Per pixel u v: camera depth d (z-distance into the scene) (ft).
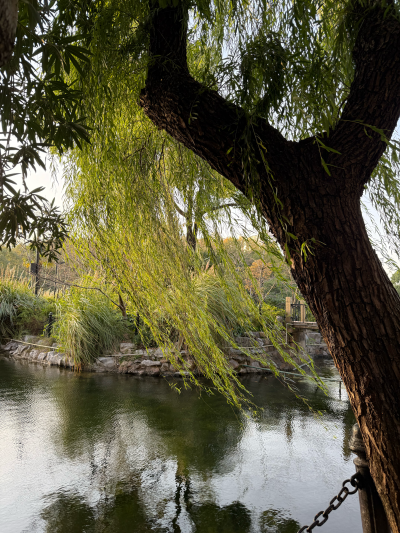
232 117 5.11
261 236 7.14
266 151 4.85
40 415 16.08
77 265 10.43
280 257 6.90
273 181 4.82
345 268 4.46
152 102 5.55
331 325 4.50
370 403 4.20
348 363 4.39
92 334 25.70
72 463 11.60
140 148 8.71
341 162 4.72
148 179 8.67
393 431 4.05
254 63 5.99
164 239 8.92
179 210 9.01
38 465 11.41
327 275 4.49
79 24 5.49
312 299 4.73
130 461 11.80
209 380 23.11
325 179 4.71
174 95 5.28
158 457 12.12
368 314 4.34
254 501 9.60
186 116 5.20
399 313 4.45
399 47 4.75
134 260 9.16
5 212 3.37
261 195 4.98
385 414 4.12
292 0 6.08
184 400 18.71
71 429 14.52
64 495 9.75
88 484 10.33
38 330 32.35
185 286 9.34
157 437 13.80
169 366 24.44
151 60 5.60
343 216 4.61
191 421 15.66
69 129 3.66
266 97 5.96
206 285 20.07
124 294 10.08
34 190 3.44
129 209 8.61
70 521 8.63
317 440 13.82
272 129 5.07
